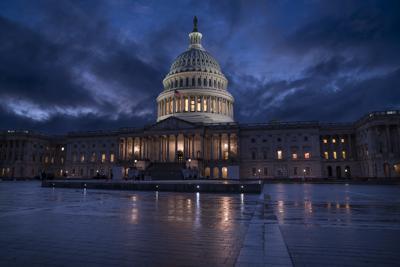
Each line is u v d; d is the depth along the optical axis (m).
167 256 9.08
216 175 103.06
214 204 24.14
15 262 8.52
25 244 10.52
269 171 105.56
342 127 109.56
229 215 17.62
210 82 128.00
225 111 127.50
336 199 28.75
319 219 16.02
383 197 31.27
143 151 112.75
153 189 43.41
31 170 127.75
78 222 15.09
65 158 136.38
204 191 40.16
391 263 8.31
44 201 26.52
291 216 17.17
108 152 121.62
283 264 8.18
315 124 105.25
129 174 92.75
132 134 113.38
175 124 106.94
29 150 127.38
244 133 109.50
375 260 8.58
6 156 127.44
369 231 12.63
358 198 29.94
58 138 137.62
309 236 11.66
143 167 94.88
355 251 9.48
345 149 110.31
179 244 10.53
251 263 8.28
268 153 106.81
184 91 122.38
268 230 12.90
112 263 8.42
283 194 36.59
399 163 85.75
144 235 12.00
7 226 13.91
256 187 38.09
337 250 9.61
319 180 83.69
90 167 122.25
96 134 124.31
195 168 92.00
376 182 71.38
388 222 14.98
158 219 16.12
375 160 89.62
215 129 107.69
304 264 8.21
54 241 10.97
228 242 10.80
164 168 93.25
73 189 48.12
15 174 122.94
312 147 104.12
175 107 123.38
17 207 21.61
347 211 19.42
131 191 42.88
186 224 14.56
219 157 107.38
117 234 12.19
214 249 9.85
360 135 102.94
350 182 76.12
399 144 89.12
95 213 18.45
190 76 127.00
